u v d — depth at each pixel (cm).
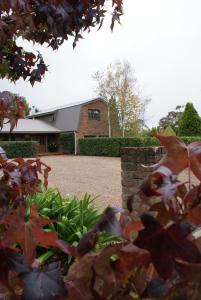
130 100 2334
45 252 235
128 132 2339
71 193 743
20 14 167
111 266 60
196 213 55
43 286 55
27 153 2055
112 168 1317
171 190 53
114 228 58
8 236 68
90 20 192
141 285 59
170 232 52
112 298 60
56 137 2508
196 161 58
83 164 1513
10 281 58
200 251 55
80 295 59
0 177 149
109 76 2364
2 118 167
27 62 220
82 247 59
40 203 311
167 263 51
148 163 308
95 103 2439
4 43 195
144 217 53
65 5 178
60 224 277
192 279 50
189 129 1842
